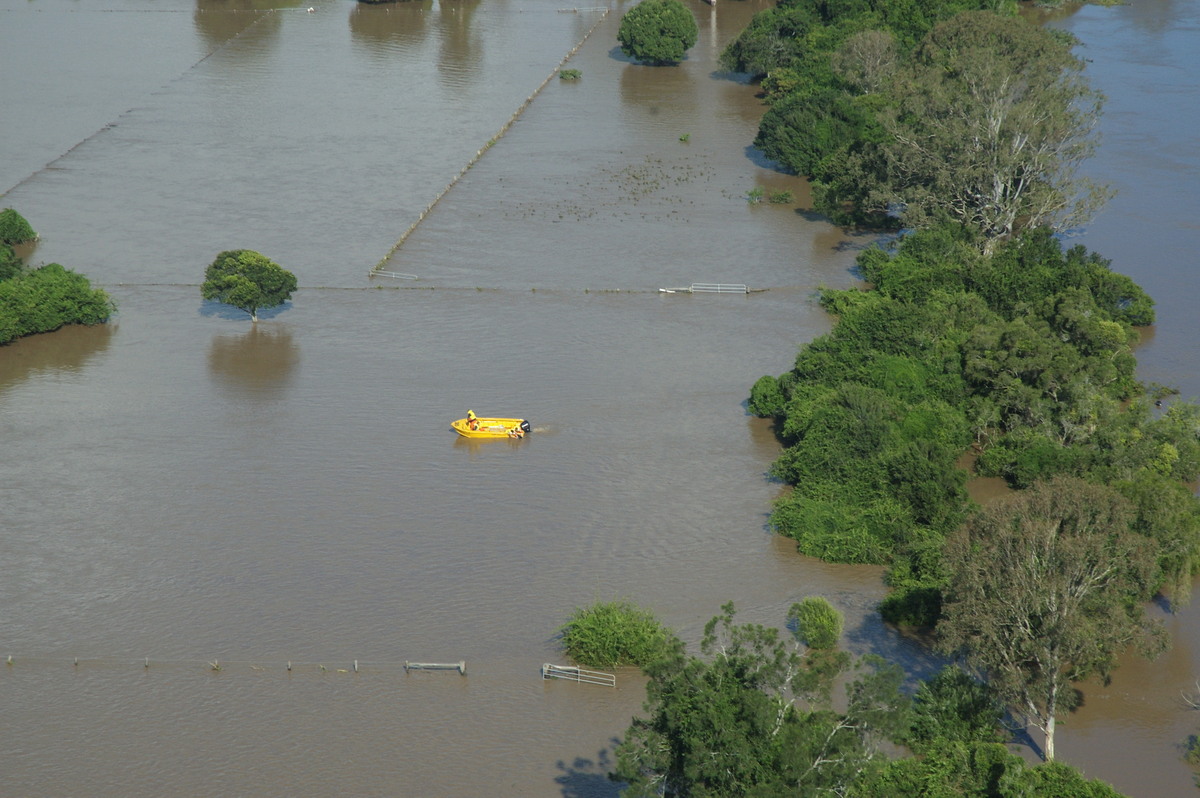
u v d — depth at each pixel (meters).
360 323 158.75
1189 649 97.75
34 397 141.00
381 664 98.12
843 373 131.75
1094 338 137.75
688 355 149.25
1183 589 100.94
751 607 103.38
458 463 126.44
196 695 95.25
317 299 165.75
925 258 161.62
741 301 164.12
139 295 168.00
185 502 120.12
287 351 151.50
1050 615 83.38
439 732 91.19
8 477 124.44
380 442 130.50
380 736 90.88
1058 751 87.25
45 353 152.12
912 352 136.25
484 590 106.62
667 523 115.75
